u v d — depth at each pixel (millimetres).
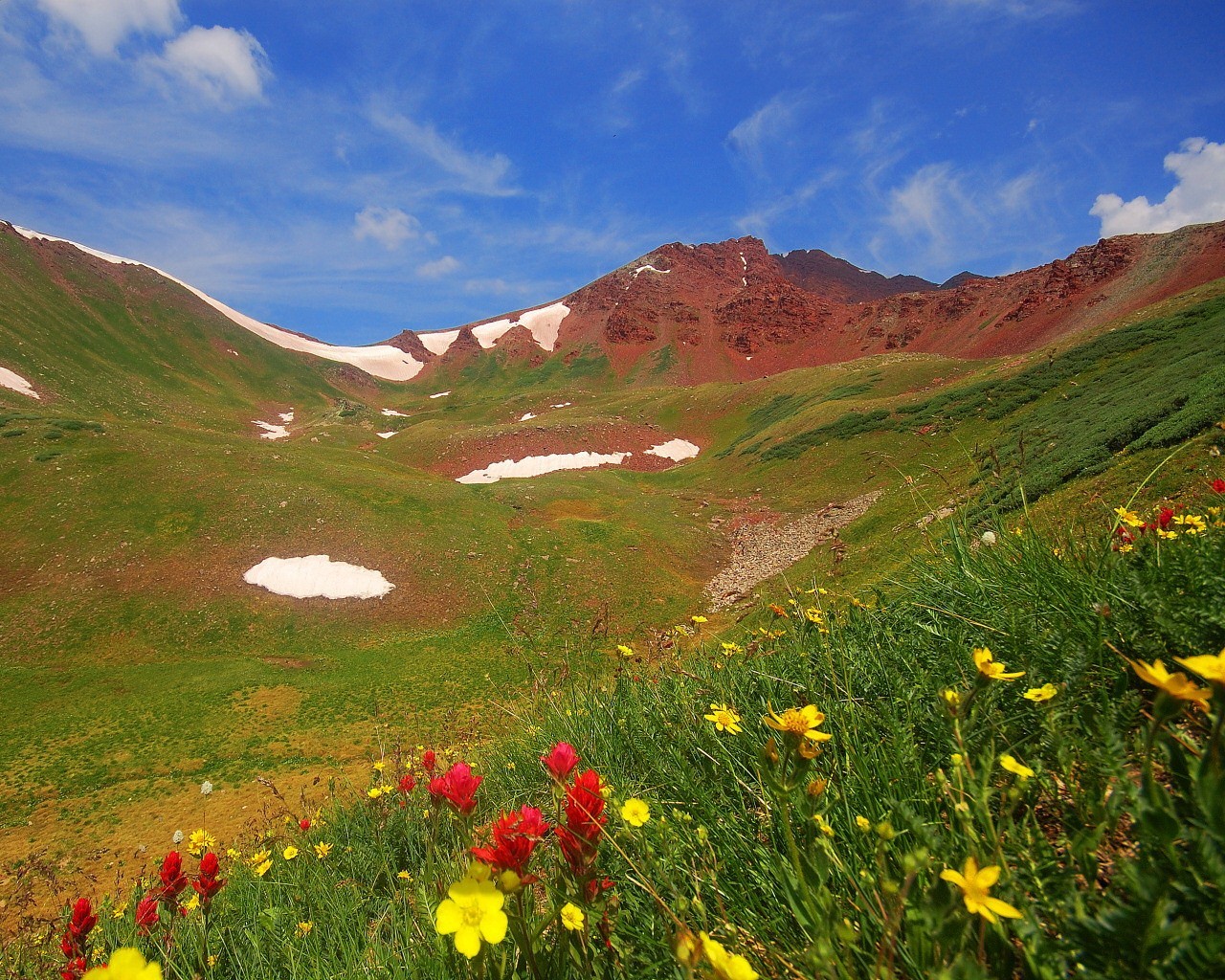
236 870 4316
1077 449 28078
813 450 78375
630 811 1419
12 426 60781
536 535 55656
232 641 40688
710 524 66188
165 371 152000
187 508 52125
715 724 2320
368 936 2287
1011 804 1396
